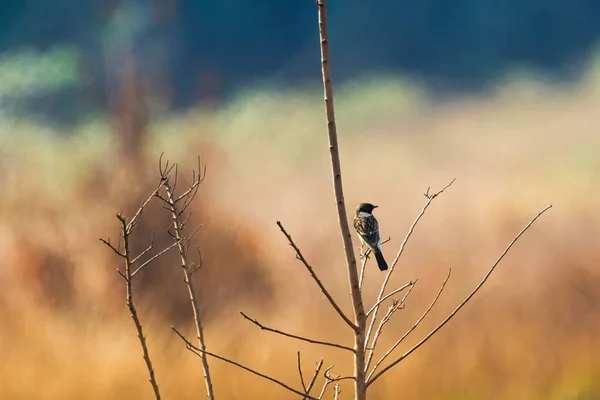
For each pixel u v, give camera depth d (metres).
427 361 11.90
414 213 20.36
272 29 56.62
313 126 33.38
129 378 11.45
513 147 31.12
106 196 14.32
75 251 13.86
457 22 57.12
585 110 35.94
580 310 13.34
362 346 5.34
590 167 26.08
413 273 15.16
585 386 11.49
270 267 14.53
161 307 13.37
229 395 11.34
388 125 37.09
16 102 25.88
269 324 13.08
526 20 56.50
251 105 33.50
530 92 41.09
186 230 14.14
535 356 12.00
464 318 13.17
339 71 54.78
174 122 20.45
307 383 11.56
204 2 54.62
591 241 16.80
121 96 16.02
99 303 13.43
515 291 13.89
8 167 17.62
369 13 57.00
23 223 14.18
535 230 17.67
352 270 5.33
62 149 21.95
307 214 19.94
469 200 21.09
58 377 11.40
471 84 50.25
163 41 27.83
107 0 27.22
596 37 54.75
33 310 13.19
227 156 19.06
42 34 41.84
